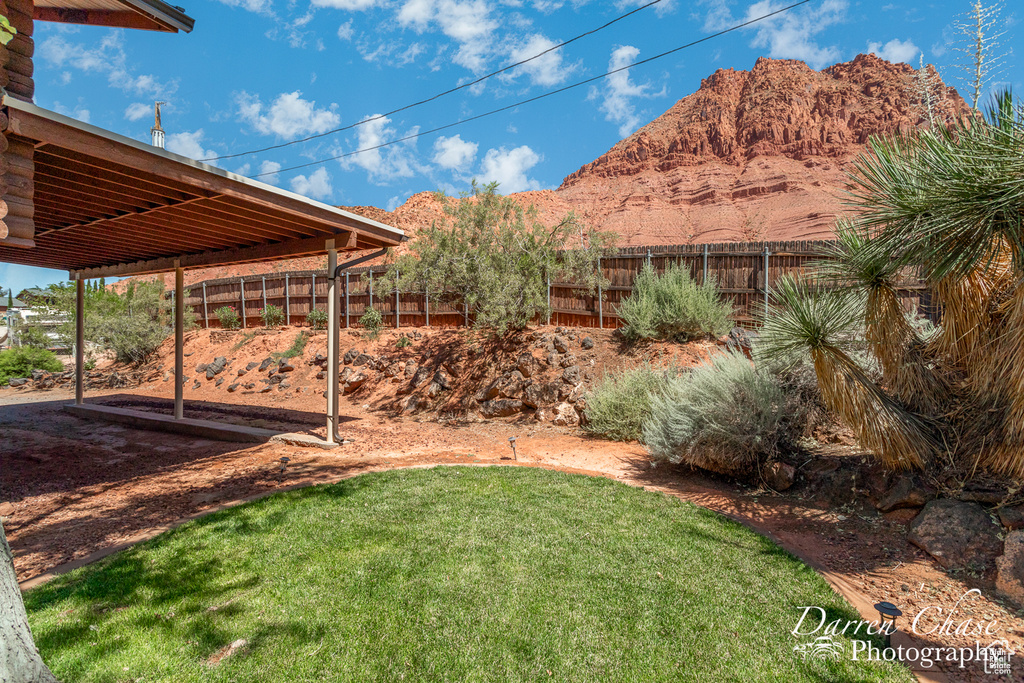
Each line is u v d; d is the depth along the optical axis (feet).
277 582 12.19
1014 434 14.11
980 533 13.38
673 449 22.25
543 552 13.85
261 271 109.40
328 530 15.31
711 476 21.95
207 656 9.52
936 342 16.99
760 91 390.21
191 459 26.09
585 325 41.78
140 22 23.99
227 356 58.18
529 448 28.04
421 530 15.33
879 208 14.20
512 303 38.22
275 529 15.40
